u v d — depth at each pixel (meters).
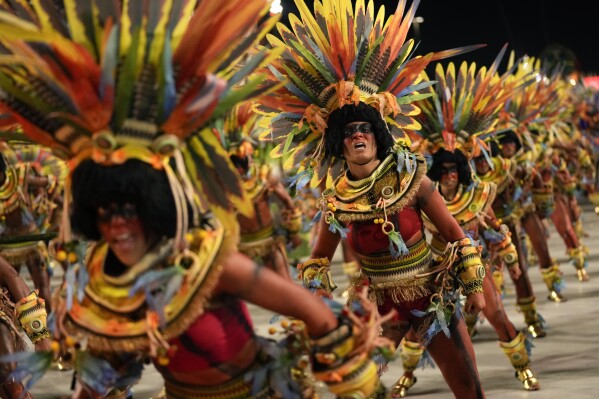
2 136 3.48
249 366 3.35
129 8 3.10
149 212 3.05
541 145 11.34
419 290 5.20
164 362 3.17
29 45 3.03
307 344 3.36
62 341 3.26
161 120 3.07
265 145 9.91
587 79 20.95
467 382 5.26
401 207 5.13
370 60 5.45
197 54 3.12
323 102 5.46
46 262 8.38
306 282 5.36
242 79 3.32
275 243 9.13
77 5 3.07
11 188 8.00
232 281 3.17
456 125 7.06
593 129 19.11
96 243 3.25
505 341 6.95
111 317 3.13
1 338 5.64
